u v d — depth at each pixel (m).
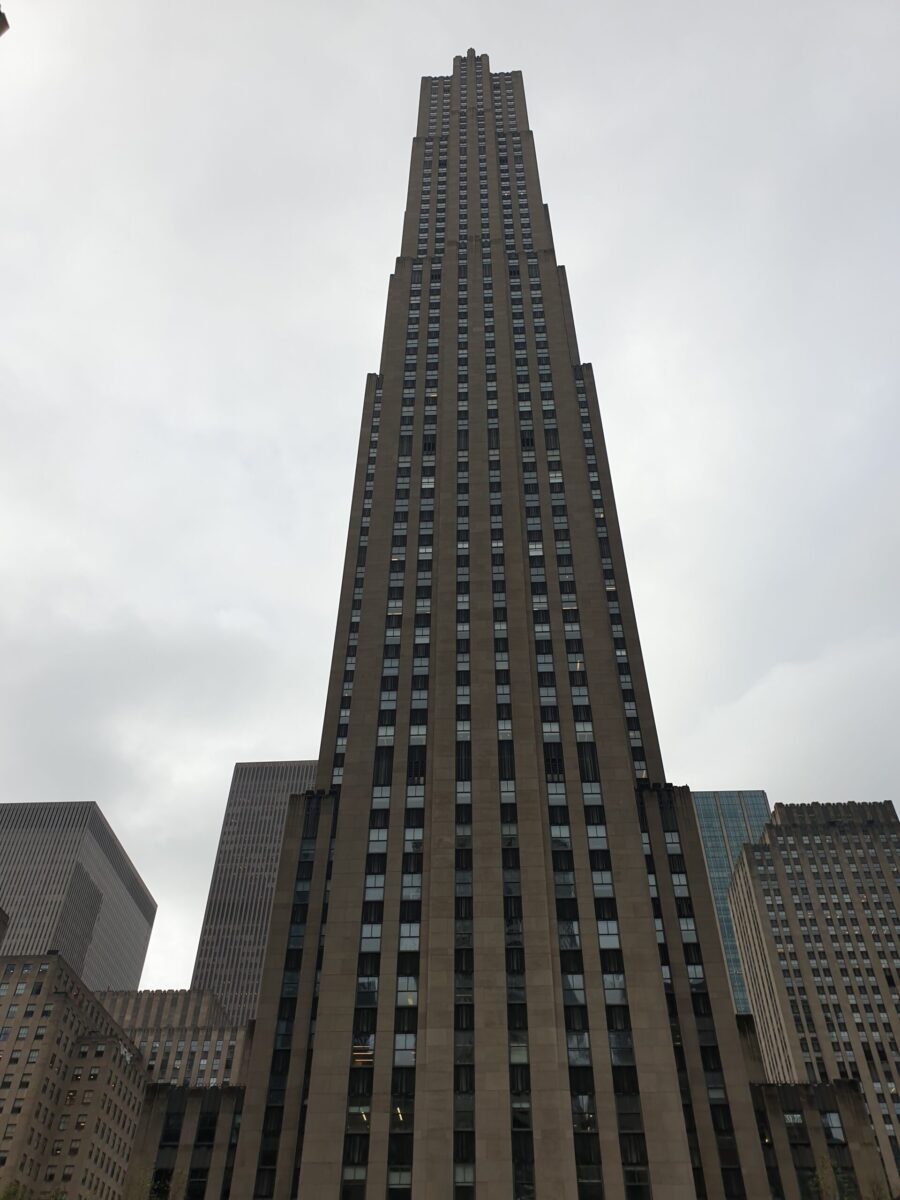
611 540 109.44
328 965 74.81
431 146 161.88
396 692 92.88
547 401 117.25
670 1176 63.28
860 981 151.38
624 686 99.25
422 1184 62.47
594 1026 70.12
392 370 124.50
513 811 81.25
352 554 110.81
